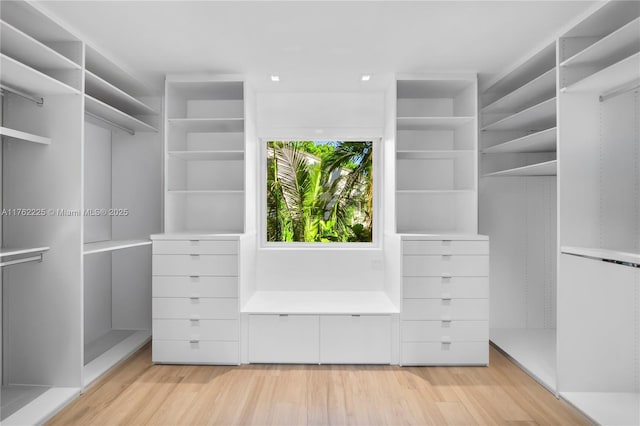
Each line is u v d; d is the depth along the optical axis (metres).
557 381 2.65
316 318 3.23
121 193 3.93
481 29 2.62
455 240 3.20
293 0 2.24
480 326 3.20
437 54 3.03
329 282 4.02
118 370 3.11
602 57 2.50
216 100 3.99
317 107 3.97
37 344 2.70
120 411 2.47
